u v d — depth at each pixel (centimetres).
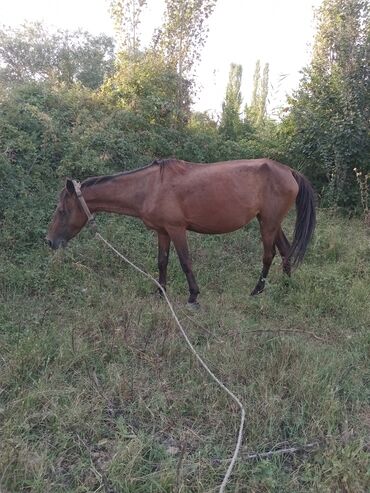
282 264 564
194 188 471
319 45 914
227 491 255
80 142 729
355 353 402
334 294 520
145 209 480
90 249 580
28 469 257
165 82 909
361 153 825
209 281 566
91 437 289
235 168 484
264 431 300
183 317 456
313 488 256
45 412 302
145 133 807
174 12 953
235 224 494
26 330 405
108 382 341
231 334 424
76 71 1823
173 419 310
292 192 508
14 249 565
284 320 473
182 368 367
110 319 429
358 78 826
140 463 269
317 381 346
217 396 329
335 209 807
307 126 855
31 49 1906
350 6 870
